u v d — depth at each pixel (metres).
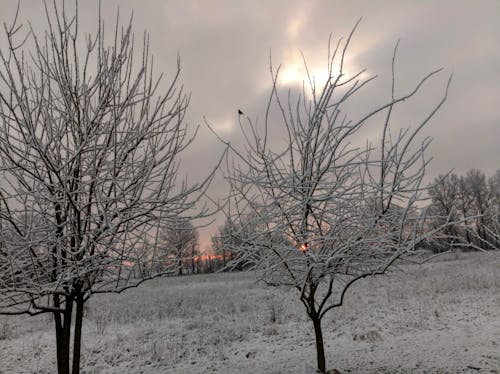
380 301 11.75
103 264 4.12
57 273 4.09
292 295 13.99
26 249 3.79
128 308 13.62
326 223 5.18
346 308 11.04
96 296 17.92
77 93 4.21
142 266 4.32
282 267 5.32
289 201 4.89
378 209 4.59
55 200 3.81
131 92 4.33
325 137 4.48
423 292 12.77
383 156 4.07
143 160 4.22
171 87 4.31
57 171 3.71
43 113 3.86
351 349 7.46
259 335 9.27
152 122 4.23
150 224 4.21
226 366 7.09
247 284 19.48
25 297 4.06
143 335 9.54
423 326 8.62
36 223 4.16
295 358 7.20
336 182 4.43
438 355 6.56
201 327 10.33
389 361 6.52
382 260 4.86
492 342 6.92
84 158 4.14
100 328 10.27
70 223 3.96
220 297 15.51
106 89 4.25
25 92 3.65
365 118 3.92
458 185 37.28
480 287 12.83
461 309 9.87
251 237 4.82
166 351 8.16
